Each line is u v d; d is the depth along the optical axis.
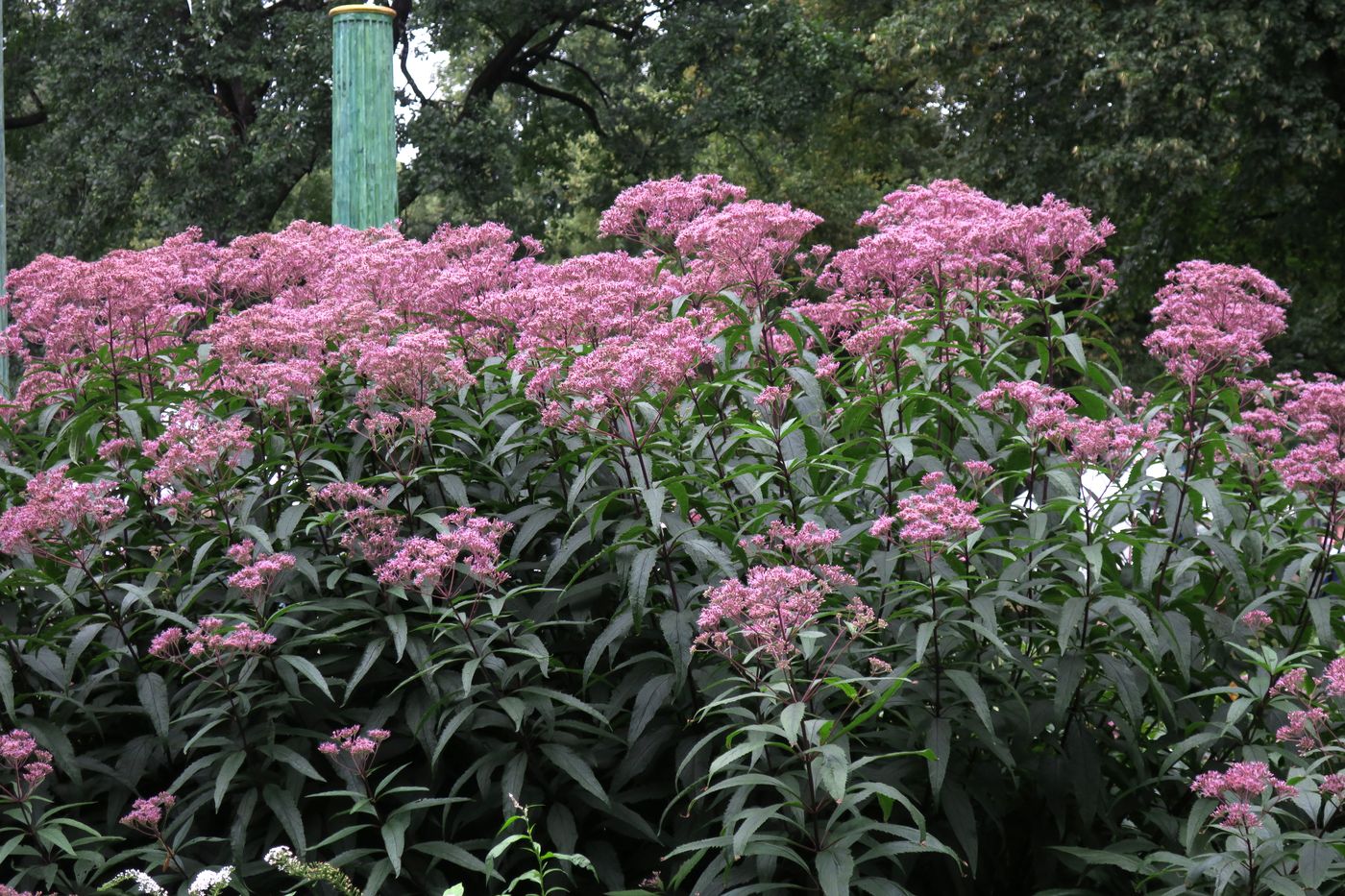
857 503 5.54
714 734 4.12
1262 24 22.81
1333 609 5.09
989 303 6.55
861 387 5.68
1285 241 27.11
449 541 4.75
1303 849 3.98
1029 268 6.44
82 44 28.42
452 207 33.88
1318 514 5.22
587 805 4.95
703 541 4.84
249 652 4.70
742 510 5.11
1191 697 4.78
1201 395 5.92
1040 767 4.78
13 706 4.80
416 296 6.91
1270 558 5.14
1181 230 25.94
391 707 4.96
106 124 28.38
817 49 29.52
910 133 36.31
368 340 6.07
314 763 4.97
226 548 5.39
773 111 29.75
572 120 34.69
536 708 4.84
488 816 5.08
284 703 4.98
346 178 14.47
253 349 6.05
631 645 5.25
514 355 5.96
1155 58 23.03
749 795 4.61
